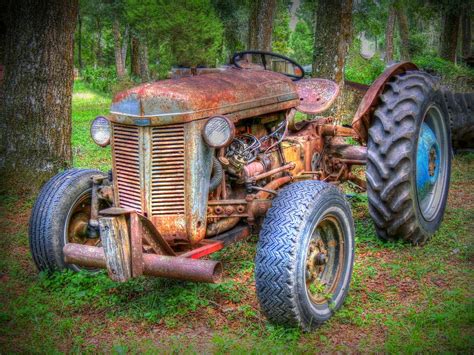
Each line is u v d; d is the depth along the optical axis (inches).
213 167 162.7
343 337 148.3
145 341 146.6
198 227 157.6
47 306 166.6
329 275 164.2
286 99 195.3
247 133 183.5
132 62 1232.2
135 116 154.9
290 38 1740.9
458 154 368.2
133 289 178.1
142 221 149.6
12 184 299.3
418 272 184.4
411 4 870.4
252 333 148.6
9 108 301.3
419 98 203.3
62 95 304.5
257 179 172.6
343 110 415.2
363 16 700.7
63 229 182.2
